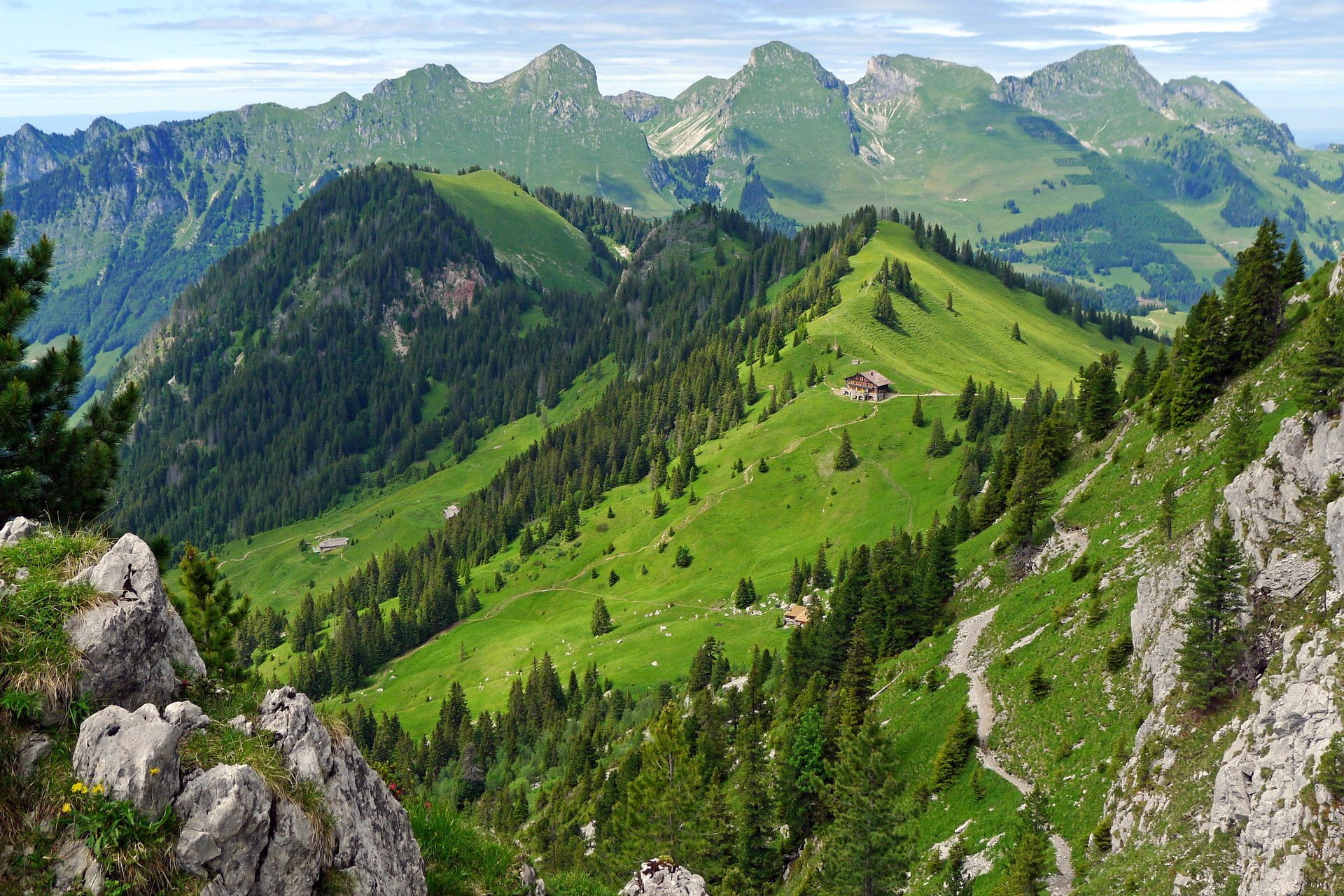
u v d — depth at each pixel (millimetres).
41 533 18625
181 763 14938
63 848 13867
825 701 104938
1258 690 57281
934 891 66062
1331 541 57969
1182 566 71062
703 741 108125
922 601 112375
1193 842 54000
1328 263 94312
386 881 17281
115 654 15695
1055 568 100125
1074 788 67375
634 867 68250
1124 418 118812
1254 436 81562
